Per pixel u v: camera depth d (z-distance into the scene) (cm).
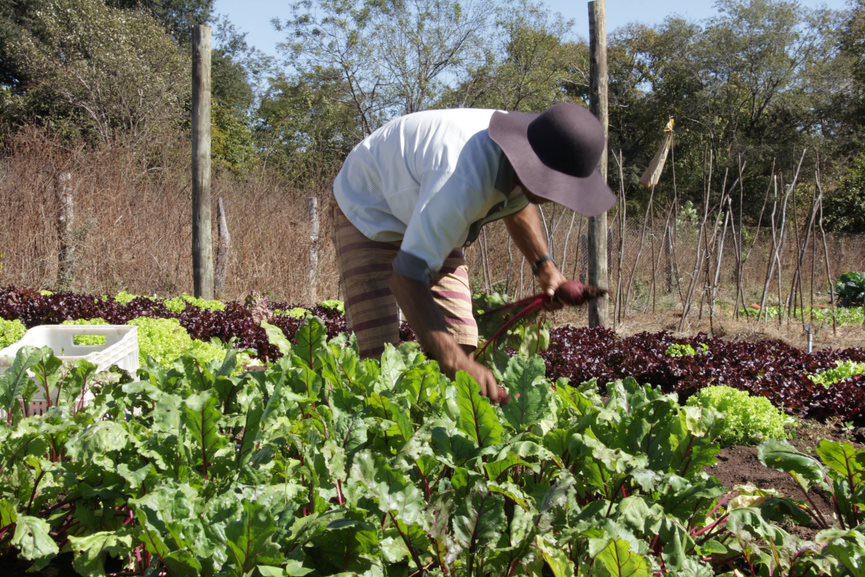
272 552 170
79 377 286
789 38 4278
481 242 1179
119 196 1371
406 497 194
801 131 4428
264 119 4162
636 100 4662
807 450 514
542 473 235
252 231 1438
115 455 228
